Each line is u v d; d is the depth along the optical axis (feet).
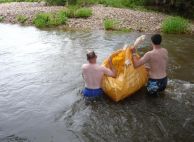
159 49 22.58
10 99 23.27
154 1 72.38
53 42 41.11
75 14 58.54
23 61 32.53
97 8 67.26
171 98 23.00
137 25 53.36
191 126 19.48
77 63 31.55
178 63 32.09
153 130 19.02
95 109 21.44
